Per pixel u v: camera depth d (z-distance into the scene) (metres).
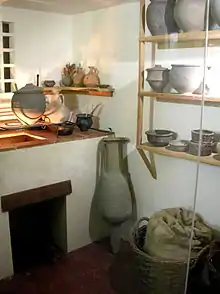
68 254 2.60
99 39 2.75
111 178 2.54
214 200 2.18
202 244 2.03
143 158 2.46
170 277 1.96
